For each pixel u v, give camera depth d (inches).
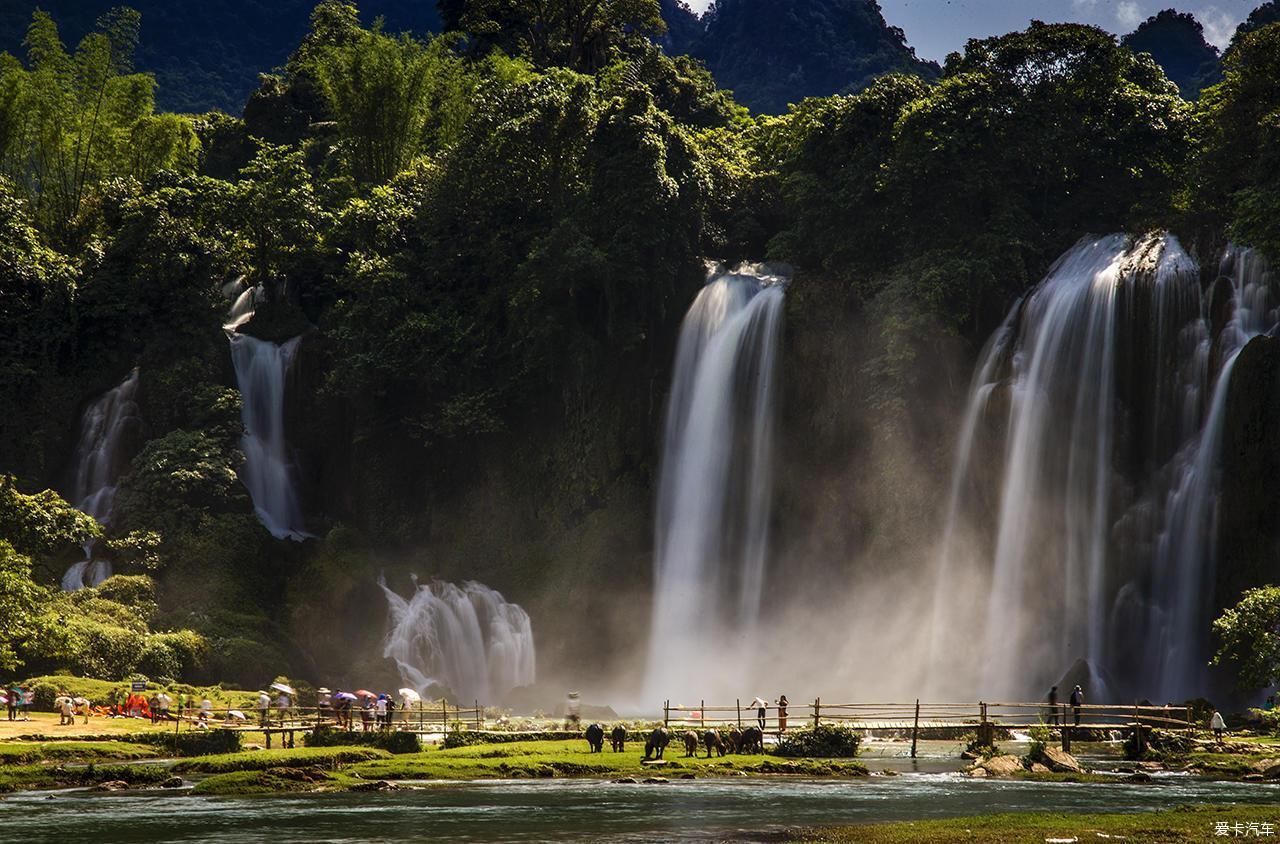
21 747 1866.4
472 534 3481.8
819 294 3218.5
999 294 3078.2
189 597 3024.1
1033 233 3164.4
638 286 3393.2
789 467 3208.7
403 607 3213.6
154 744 2016.5
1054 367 2933.1
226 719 2368.4
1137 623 2726.4
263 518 3425.2
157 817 1451.8
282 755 1876.2
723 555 3260.3
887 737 2362.2
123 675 2669.8
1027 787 1678.2
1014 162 3203.7
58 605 2743.6
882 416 3051.2
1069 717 2413.9
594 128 3496.6
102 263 3494.1
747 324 3321.9
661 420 3437.5
